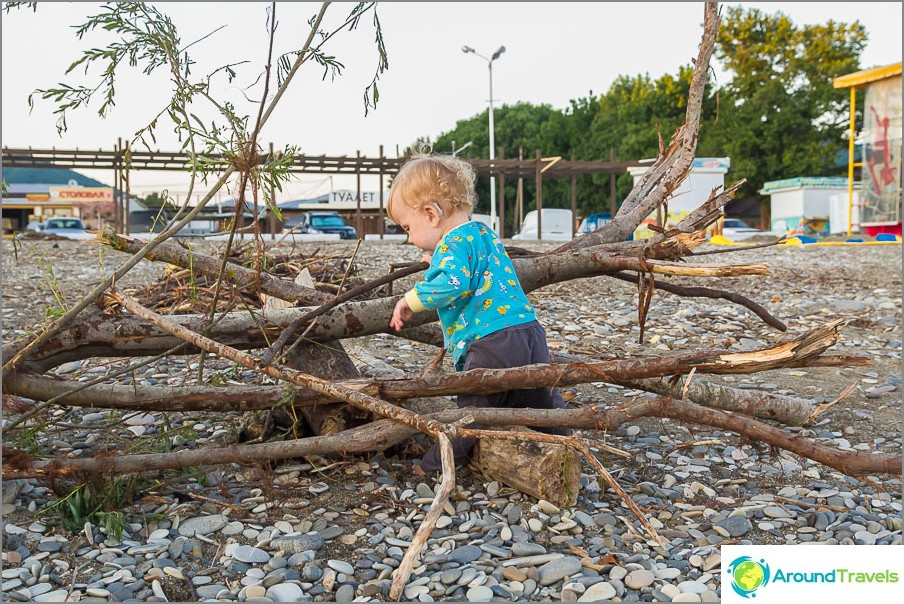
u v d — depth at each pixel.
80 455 3.62
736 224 29.33
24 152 16.38
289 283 3.94
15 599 2.40
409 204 3.40
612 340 6.68
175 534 2.88
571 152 45.22
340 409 3.51
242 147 2.74
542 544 2.84
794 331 7.03
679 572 2.65
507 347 3.24
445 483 2.62
